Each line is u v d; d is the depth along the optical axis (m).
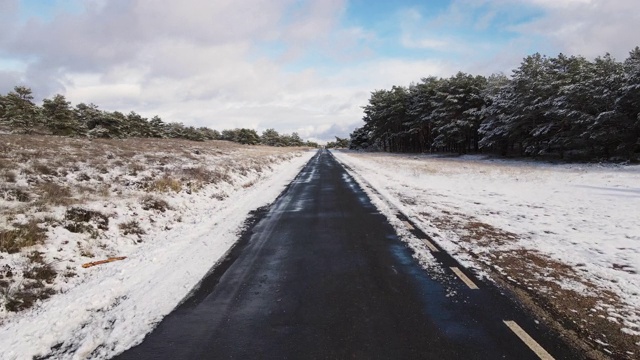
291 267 6.27
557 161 29.62
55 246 6.75
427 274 5.75
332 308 4.66
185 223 9.99
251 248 7.46
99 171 13.52
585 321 4.16
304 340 3.90
